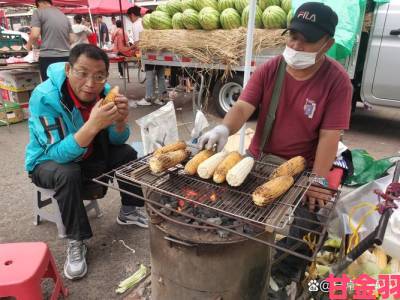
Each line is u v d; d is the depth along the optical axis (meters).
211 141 1.92
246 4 5.09
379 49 4.91
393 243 1.79
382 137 5.45
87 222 2.38
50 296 2.21
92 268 2.48
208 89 6.06
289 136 2.17
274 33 4.73
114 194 3.57
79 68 2.18
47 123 2.28
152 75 7.09
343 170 2.59
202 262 1.57
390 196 1.36
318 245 1.32
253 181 1.78
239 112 2.18
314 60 1.85
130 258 2.60
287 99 2.08
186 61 5.80
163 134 3.06
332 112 1.98
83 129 2.16
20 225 2.97
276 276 2.24
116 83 10.23
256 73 2.19
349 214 2.10
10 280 1.74
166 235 1.59
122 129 2.60
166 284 1.75
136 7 8.38
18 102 6.18
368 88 5.17
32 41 5.89
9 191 3.58
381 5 4.75
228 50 5.08
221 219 1.61
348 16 4.23
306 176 1.82
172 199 1.72
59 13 5.98
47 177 2.32
